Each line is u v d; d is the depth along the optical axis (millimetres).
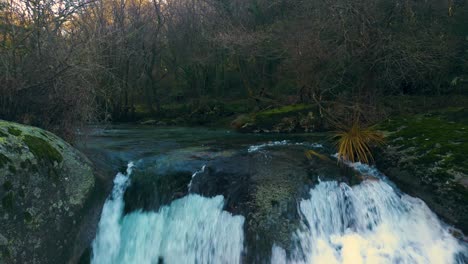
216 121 17344
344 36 10906
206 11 19625
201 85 21781
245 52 15547
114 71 15914
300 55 12430
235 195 4980
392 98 12500
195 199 5215
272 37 14516
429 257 4555
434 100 12359
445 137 6246
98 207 4781
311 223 4711
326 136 10398
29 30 5625
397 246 4699
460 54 13016
